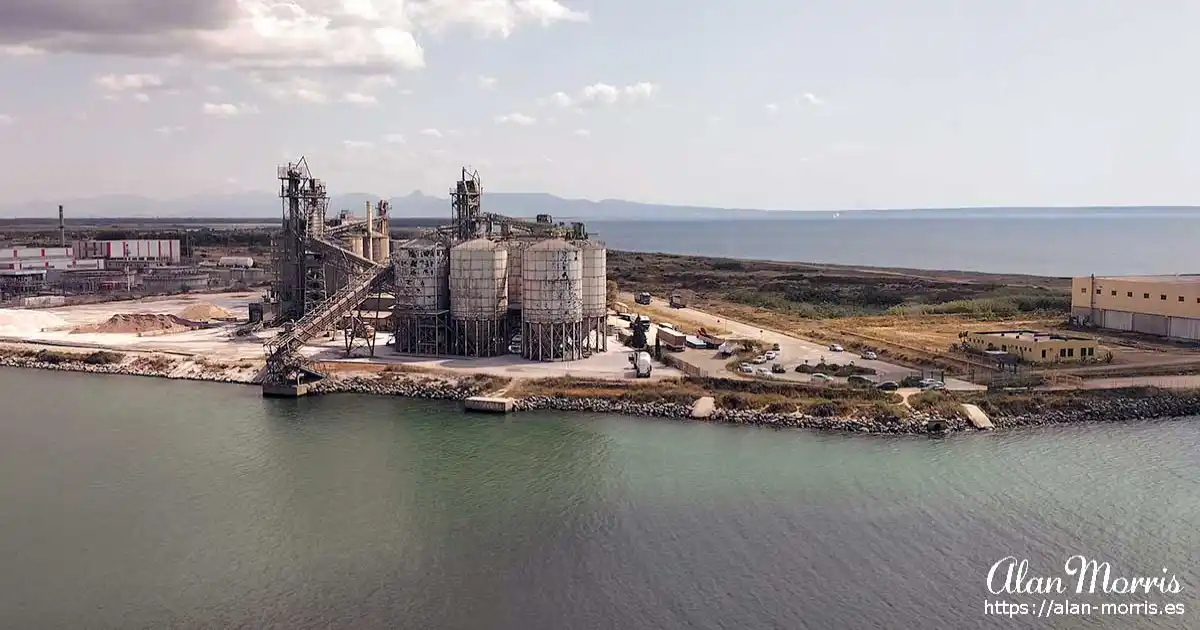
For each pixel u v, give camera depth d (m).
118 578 62.38
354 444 93.69
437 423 101.62
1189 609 56.94
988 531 68.38
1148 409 101.25
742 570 62.22
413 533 69.44
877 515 71.62
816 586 59.88
